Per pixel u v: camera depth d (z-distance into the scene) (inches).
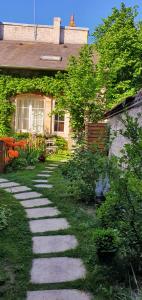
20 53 728.3
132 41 578.6
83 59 556.7
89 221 194.7
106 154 252.8
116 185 124.8
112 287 123.6
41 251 157.9
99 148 261.9
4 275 133.0
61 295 120.1
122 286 125.1
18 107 693.9
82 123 551.5
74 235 178.2
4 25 812.6
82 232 181.6
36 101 693.9
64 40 815.7
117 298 117.2
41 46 783.1
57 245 164.9
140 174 129.3
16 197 266.8
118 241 131.6
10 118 687.1
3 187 309.1
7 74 682.8
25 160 445.4
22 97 690.8
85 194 247.9
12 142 431.2
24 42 805.2
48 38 812.6
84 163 256.2
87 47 566.3
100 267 137.6
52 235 178.5
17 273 135.8
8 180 346.9
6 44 784.9
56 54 730.8
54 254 154.6
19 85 682.2
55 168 433.4
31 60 693.9
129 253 133.2
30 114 693.3
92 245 159.5
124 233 127.5
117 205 126.3
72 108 550.0
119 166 137.8
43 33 812.0
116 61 563.2
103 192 229.3
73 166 288.4
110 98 543.2
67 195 268.2
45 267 141.7
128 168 132.6
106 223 144.3
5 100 682.8
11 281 129.3
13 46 772.0
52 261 147.5
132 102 237.5
